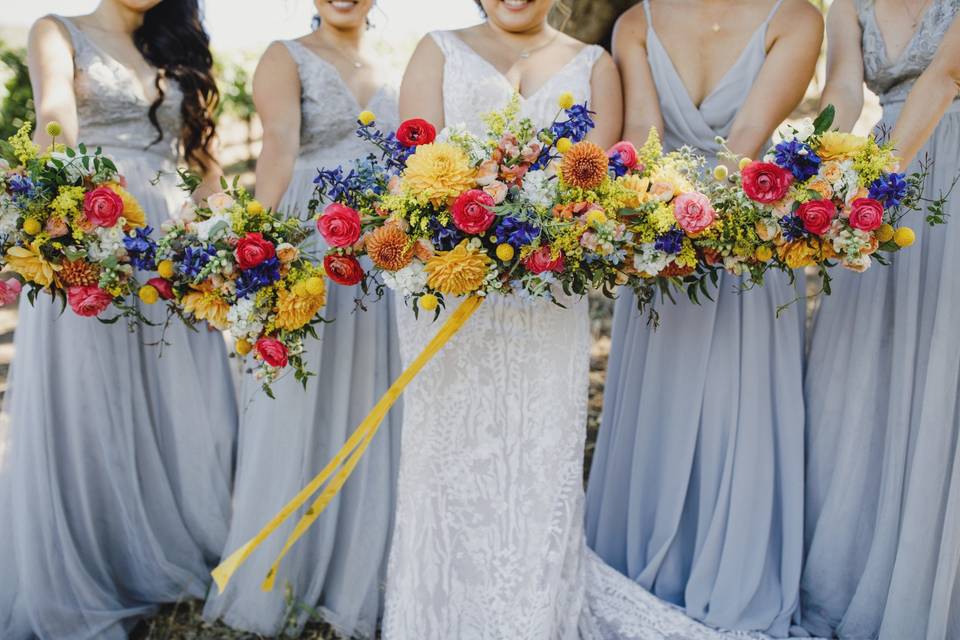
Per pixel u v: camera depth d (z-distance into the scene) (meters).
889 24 2.76
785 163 2.19
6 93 6.13
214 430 3.25
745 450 2.91
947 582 2.63
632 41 2.93
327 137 2.97
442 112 2.63
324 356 2.96
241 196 2.33
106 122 2.95
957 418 2.63
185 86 3.08
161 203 3.04
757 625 2.93
